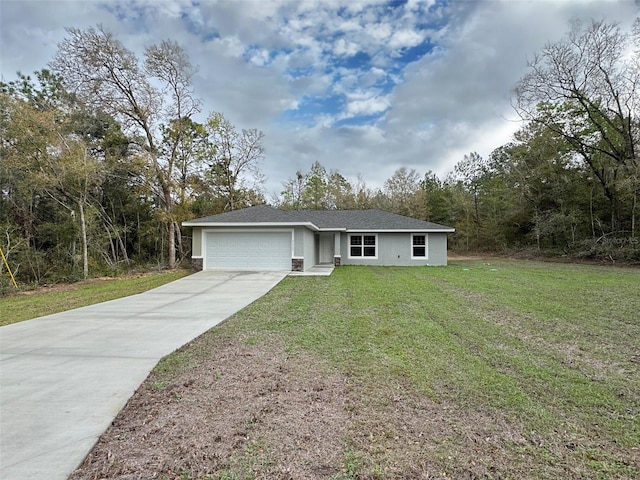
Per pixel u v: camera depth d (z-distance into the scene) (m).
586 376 4.01
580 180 22.17
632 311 7.15
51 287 13.18
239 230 15.41
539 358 4.57
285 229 15.23
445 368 4.19
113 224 20.66
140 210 22.62
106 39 17.34
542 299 8.47
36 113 14.30
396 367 4.22
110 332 5.94
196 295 9.64
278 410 3.20
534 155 24.00
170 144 20.94
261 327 6.12
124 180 21.06
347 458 2.50
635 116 18.53
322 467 2.40
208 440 2.73
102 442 2.72
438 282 11.70
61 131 15.30
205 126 26.11
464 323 6.29
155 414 3.16
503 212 29.20
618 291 9.52
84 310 7.90
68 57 17.19
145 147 19.67
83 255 15.72
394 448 2.62
